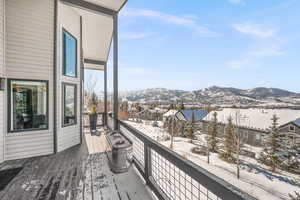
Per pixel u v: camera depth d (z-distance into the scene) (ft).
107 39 20.11
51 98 11.86
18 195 6.34
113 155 8.30
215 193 2.89
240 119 65.92
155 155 6.70
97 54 24.98
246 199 2.19
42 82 11.64
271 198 27.94
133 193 6.50
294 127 54.60
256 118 66.39
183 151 54.44
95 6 13.41
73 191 6.63
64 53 13.07
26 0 11.14
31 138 11.07
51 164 9.57
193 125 71.56
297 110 63.98
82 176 7.98
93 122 19.89
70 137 13.41
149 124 96.84
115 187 6.95
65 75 13.14
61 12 12.61
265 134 53.11
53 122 11.86
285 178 35.32
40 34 11.53
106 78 26.40
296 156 40.47
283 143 44.06
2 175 8.11
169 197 5.20
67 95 13.58
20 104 10.88
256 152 50.49
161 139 68.54
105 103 25.61
